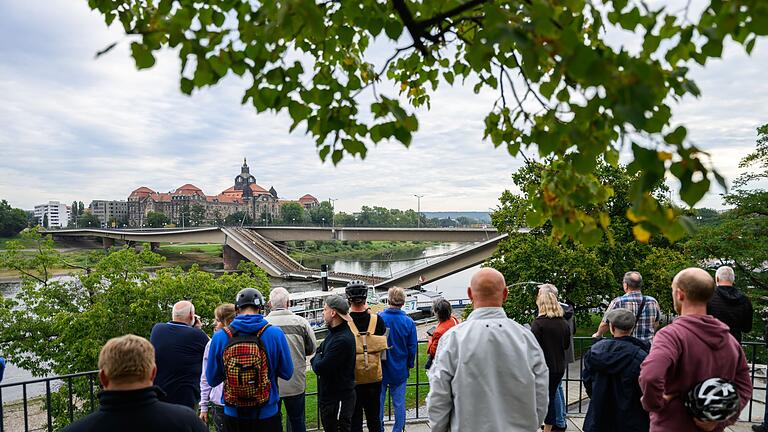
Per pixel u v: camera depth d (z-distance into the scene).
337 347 4.72
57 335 26.69
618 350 3.91
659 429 3.10
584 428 4.12
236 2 2.04
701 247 20.14
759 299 18.38
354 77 2.31
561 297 25.59
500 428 2.95
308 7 1.67
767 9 1.37
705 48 1.60
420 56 3.04
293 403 5.17
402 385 5.62
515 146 2.54
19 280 74.62
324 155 2.18
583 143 1.71
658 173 1.46
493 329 3.07
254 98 2.10
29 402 24.45
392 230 67.88
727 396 2.84
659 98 1.87
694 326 3.06
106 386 2.42
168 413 2.43
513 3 1.67
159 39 1.91
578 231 2.23
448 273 53.41
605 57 1.59
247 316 4.35
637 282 5.89
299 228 78.06
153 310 24.86
